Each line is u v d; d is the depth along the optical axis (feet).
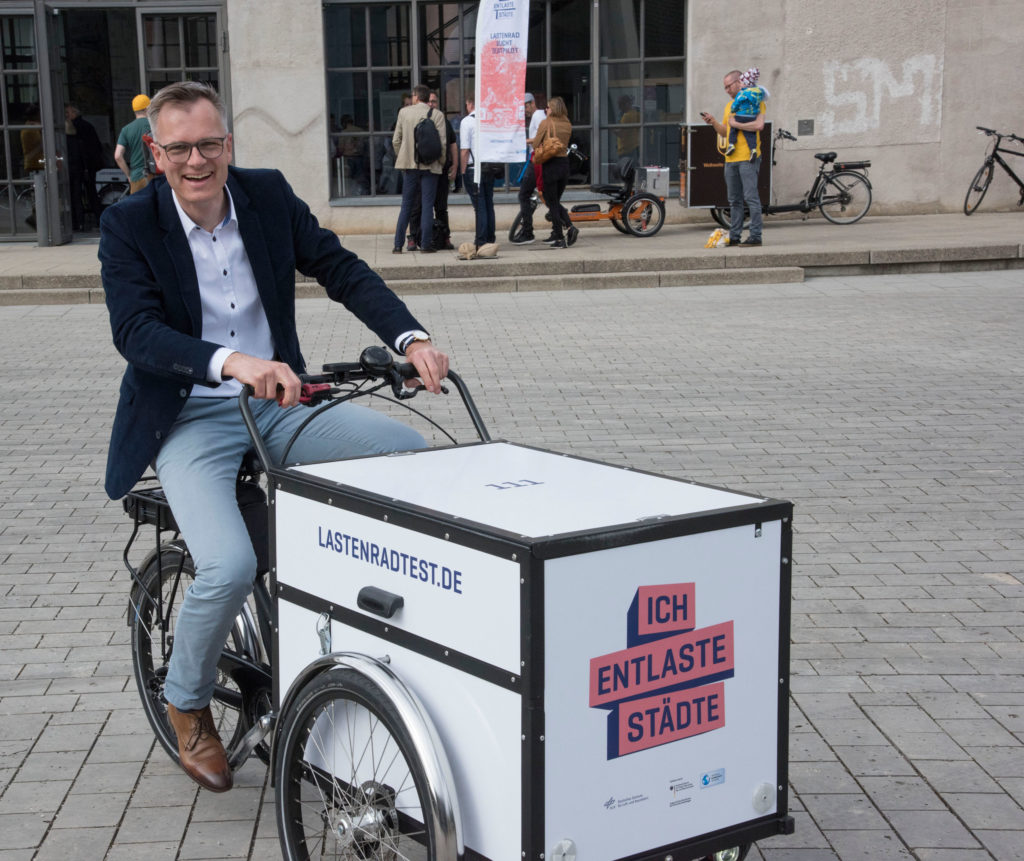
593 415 25.64
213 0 52.54
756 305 39.06
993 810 11.07
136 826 10.93
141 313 10.17
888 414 25.62
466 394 10.53
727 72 53.62
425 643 8.03
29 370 31.12
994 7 53.62
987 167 53.83
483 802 7.75
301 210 11.34
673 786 7.97
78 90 54.54
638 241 49.98
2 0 51.67
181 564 11.53
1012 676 13.80
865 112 54.29
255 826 10.93
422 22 53.16
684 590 7.81
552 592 7.24
